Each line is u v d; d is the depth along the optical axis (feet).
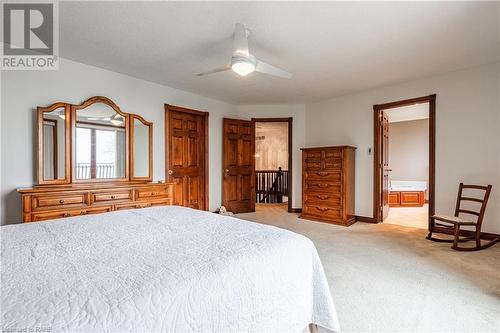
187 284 2.56
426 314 5.28
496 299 5.86
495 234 10.42
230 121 16.47
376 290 6.29
